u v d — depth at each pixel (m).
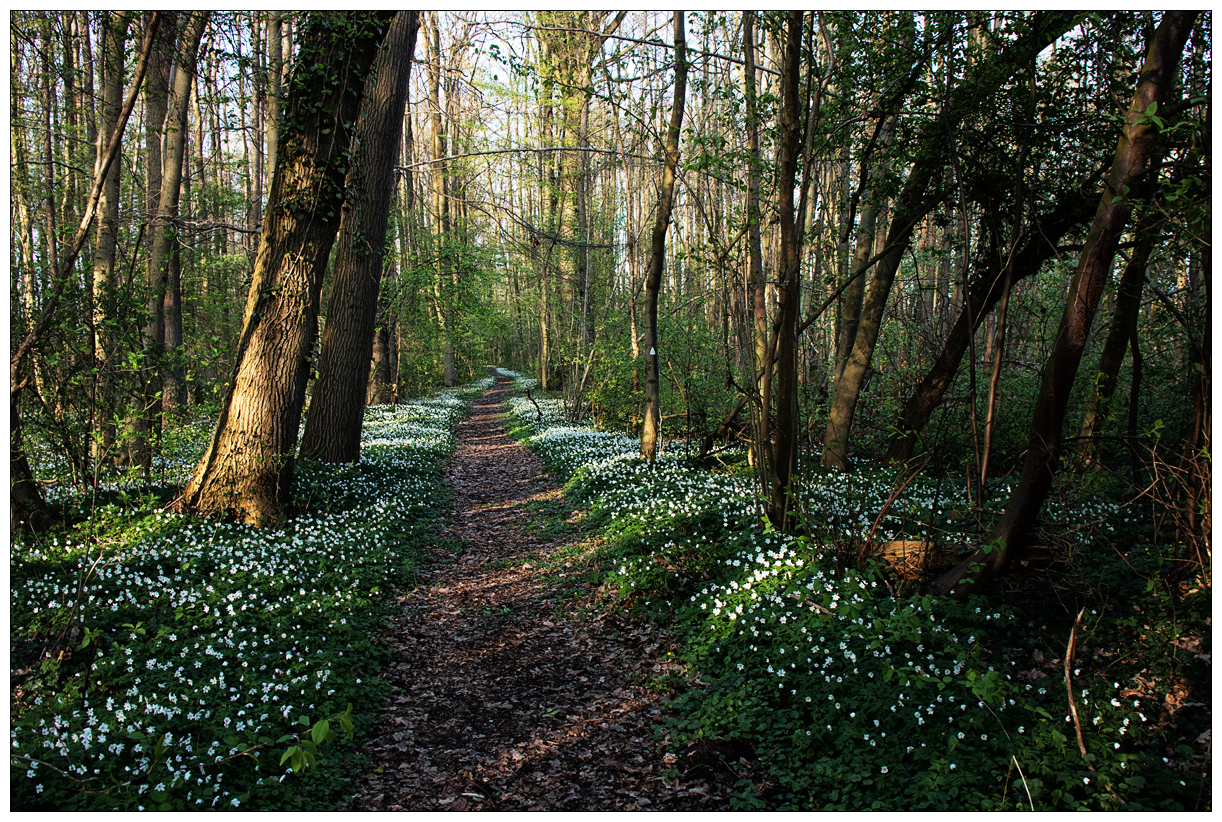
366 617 6.58
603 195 25.38
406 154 26.80
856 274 7.39
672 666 5.62
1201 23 6.39
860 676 4.64
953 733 4.04
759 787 3.94
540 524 10.96
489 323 35.53
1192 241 5.70
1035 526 5.88
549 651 6.30
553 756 4.57
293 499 9.88
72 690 4.49
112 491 8.83
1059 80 8.05
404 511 10.67
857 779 3.81
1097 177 8.02
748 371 8.84
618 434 18.72
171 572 6.78
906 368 15.19
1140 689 4.45
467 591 7.97
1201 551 5.06
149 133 12.52
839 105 8.41
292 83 8.95
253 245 22.98
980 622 5.36
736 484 10.05
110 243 10.49
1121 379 11.53
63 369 7.53
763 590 5.95
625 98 11.70
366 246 13.23
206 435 13.12
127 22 8.23
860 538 6.45
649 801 3.94
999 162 8.65
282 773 4.09
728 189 10.79
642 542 8.07
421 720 5.14
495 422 27.31
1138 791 3.55
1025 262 9.29
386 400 27.44
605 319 20.98
